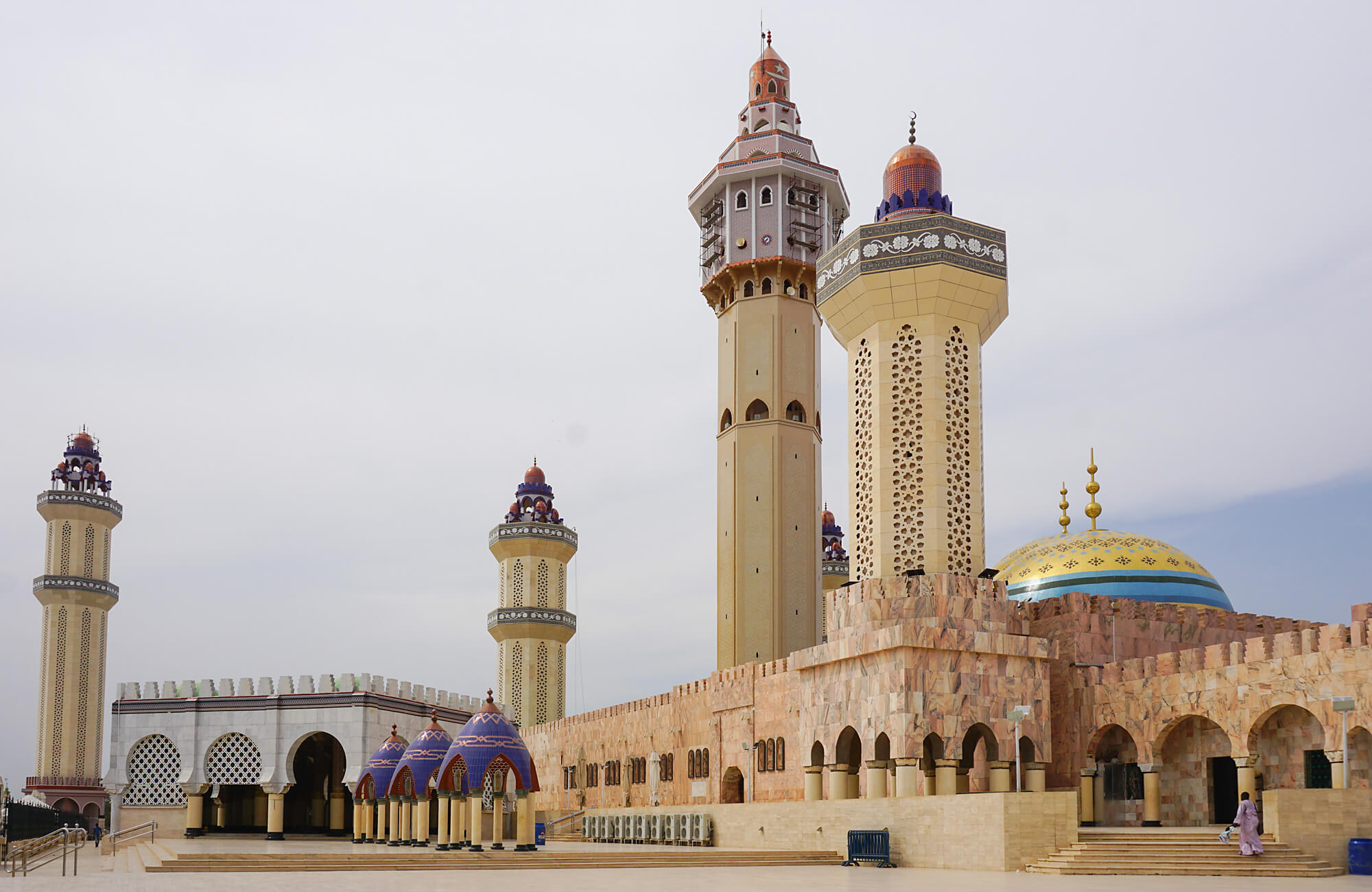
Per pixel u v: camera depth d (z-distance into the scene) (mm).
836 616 47125
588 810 65688
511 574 97562
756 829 44875
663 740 65438
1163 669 42469
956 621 44531
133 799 67188
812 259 72750
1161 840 33406
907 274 47781
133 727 67188
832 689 46750
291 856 38469
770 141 74188
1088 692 45375
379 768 54438
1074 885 27625
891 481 47594
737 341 72312
